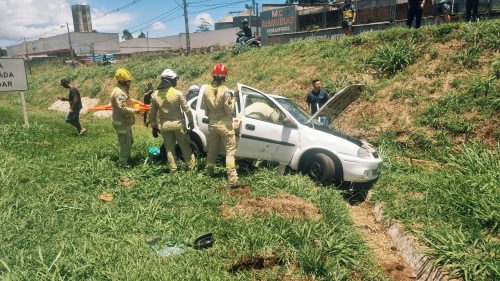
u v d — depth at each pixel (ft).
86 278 10.46
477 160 18.28
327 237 13.17
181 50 97.45
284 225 13.66
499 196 14.42
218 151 19.54
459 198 15.31
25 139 28.35
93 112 60.29
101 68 79.10
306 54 40.47
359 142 20.74
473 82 25.02
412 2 32.83
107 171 19.45
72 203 15.57
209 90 18.69
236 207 15.48
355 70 33.27
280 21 52.70
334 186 19.47
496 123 22.17
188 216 14.62
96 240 12.43
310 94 27.58
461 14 33.73
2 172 18.15
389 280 12.22
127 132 20.72
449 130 23.62
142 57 92.99
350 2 40.19
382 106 28.19
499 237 12.85
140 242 12.50
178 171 20.08
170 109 19.44
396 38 32.96
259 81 41.24
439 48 29.40
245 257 11.99
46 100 78.07
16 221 13.37
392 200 17.37
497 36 26.81
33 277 9.86
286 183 18.11
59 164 20.83
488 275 10.89
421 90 27.32
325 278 11.36
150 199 16.17
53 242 12.25
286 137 20.48
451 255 11.93
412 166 21.52
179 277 10.48
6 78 32.78
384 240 15.34
